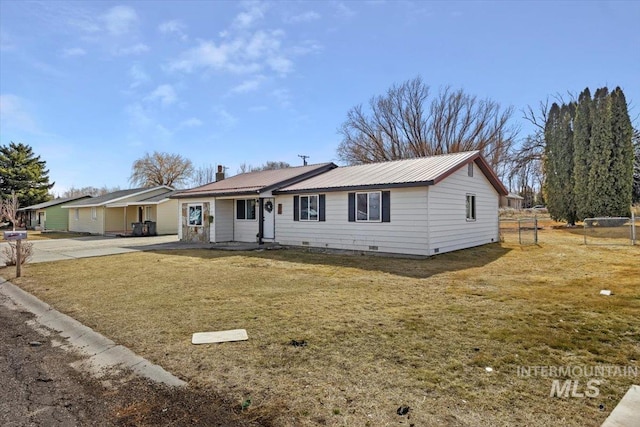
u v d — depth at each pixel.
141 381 3.31
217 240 17.03
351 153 34.59
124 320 5.09
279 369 3.43
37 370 3.62
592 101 19.20
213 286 7.27
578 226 20.56
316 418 2.60
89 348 4.18
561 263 9.41
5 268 10.30
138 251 14.05
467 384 3.05
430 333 4.30
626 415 2.52
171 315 5.28
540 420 2.50
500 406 2.70
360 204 12.63
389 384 3.08
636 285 6.61
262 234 15.80
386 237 12.01
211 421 2.62
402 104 32.59
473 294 6.22
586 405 2.68
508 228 21.47
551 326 4.45
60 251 14.45
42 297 6.73
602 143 18.73
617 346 3.80
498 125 31.00
